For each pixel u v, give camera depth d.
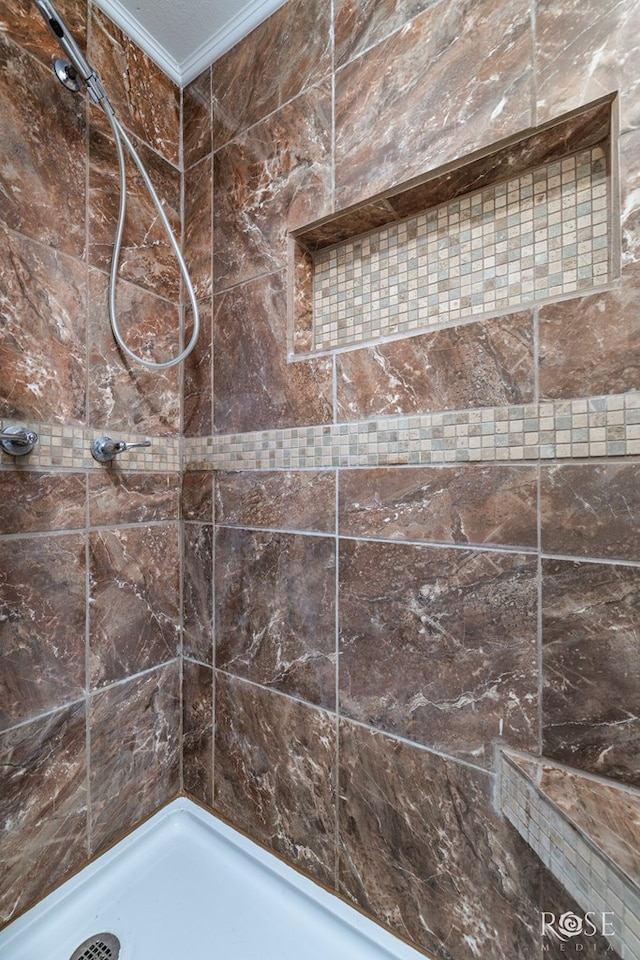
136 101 1.00
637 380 0.57
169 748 1.06
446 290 0.80
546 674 0.63
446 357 0.72
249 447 0.97
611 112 0.59
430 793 0.73
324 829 0.86
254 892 0.89
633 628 0.57
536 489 0.64
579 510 0.61
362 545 0.81
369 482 0.80
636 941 0.40
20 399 0.78
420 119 0.74
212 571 1.04
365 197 0.80
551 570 0.63
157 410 1.04
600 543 0.60
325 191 0.85
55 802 0.83
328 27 0.85
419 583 0.74
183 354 0.97
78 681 0.87
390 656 0.77
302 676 0.88
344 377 0.83
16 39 0.77
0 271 0.75
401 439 0.76
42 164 0.81
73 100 0.87
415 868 0.75
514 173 0.73
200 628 1.06
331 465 0.85
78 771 0.87
